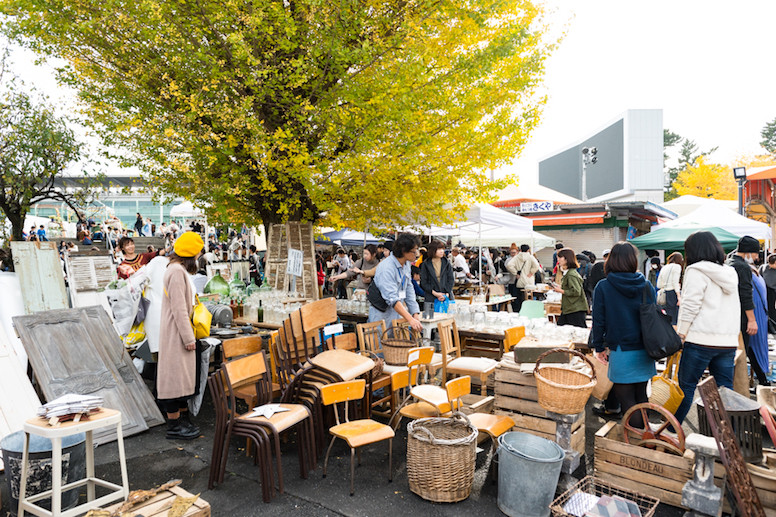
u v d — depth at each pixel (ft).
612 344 12.64
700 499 10.16
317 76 22.12
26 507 9.89
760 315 17.88
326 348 17.06
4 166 29.35
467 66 20.61
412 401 16.52
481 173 23.99
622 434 12.95
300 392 14.10
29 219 66.28
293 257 22.85
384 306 18.21
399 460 13.79
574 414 11.71
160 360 14.73
